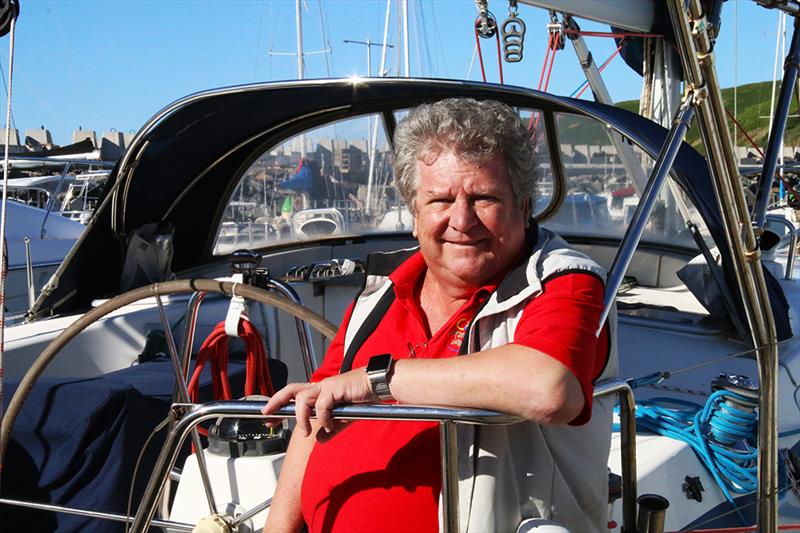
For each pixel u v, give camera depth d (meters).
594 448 1.46
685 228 3.99
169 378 2.42
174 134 3.49
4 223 1.91
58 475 2.04
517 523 1.36
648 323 3.34
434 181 1.45
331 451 1.54
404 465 1.42
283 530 1.64
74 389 2.10
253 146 4.09
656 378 2.32
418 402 1.31
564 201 4.10
